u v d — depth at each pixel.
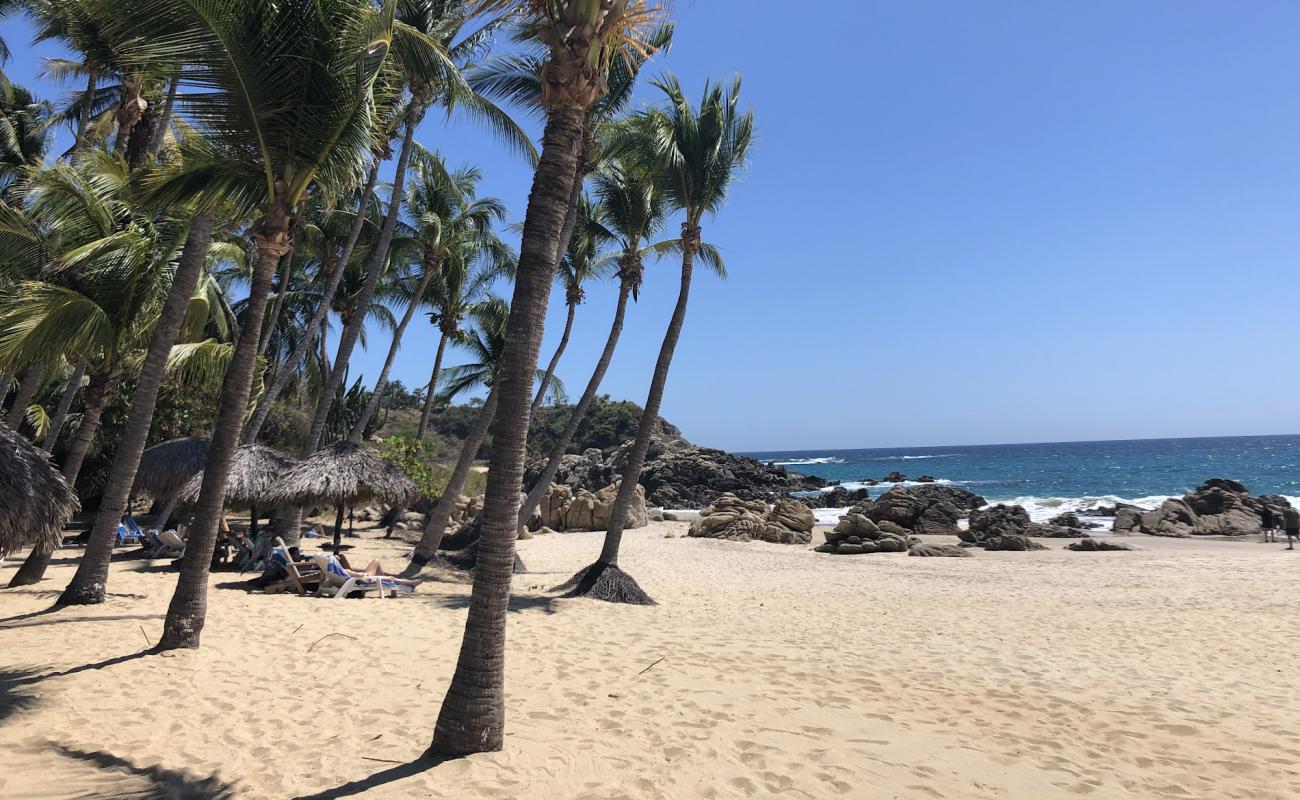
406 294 23.22
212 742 4.68
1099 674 7.42
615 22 4.54
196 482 13.44
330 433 34.34
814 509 47.88
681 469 58.59
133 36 6.13
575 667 6.86
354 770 4.23
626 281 15.96
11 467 5.72
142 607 8.80
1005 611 11.48
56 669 6.00
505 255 23.27
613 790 4.09
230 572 12.80
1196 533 27.83
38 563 10.38
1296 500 41.59
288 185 6.75
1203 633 9.66
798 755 4.73
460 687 4.50
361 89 6.72
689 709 5.64
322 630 7.99
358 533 23.59
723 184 13.15
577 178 14.70
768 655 7.71
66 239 9.90
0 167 17.31
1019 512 27.27
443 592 11.75
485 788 3.99
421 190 20.05
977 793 4.29
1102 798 4.31
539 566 17.88
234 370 6.84
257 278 6.79
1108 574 16.31
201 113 6.46
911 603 12.26
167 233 9.75
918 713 5.86
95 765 4.23
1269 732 5.61
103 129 14.77
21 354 8.63
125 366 10.62
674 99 12.73
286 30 6.34
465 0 5.19
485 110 15.21
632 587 11.86
